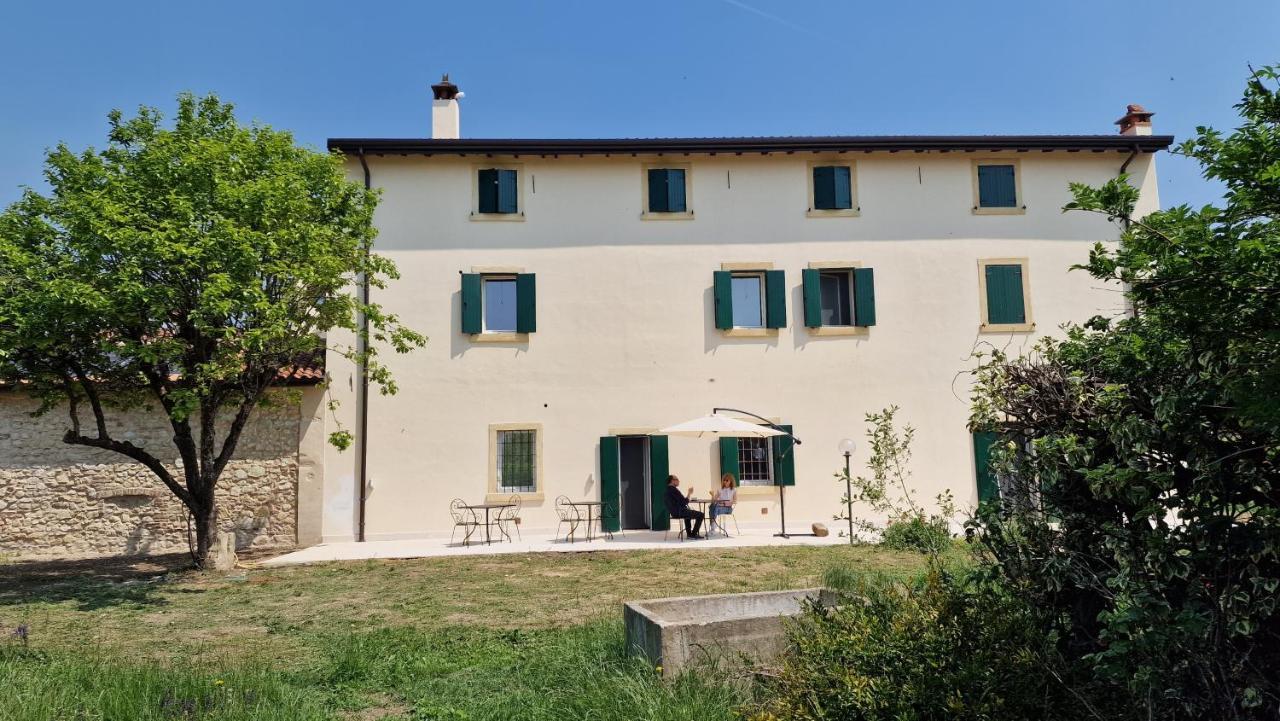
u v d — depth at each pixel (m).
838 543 13.16
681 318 15.80
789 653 4.77
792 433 15.56
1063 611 3.72
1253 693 2.90
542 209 15.95
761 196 16.11
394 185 15.83
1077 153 16.28
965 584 3.94
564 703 4.80
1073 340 3.87
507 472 15.39
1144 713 3.13
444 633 7.34
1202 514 2.99
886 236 16.05
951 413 15.69
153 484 14.39
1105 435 3.43
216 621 8.25
